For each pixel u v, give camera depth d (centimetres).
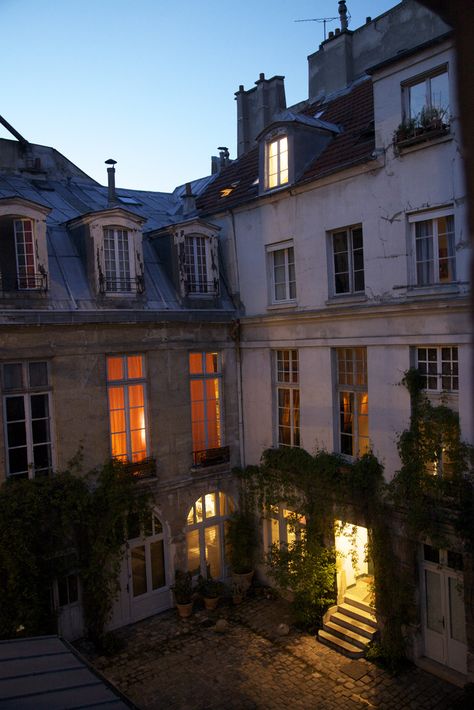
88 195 1958
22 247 1381
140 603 1521
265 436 1658
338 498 1398
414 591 1260
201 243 1691
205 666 1297
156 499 1553
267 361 1636
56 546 1355
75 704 652
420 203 1204
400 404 1270
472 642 1143
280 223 1562
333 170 1372
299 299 1519
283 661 1305
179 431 1598
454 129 1128
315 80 2080
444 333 1173
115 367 1497
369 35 1900
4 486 1296
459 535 1134
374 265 1312
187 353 1616
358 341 1359
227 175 2028
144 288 1557
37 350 1347
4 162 1870
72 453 1404
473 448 1131
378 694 1170
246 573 1680
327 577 1420
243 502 1714
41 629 1308
